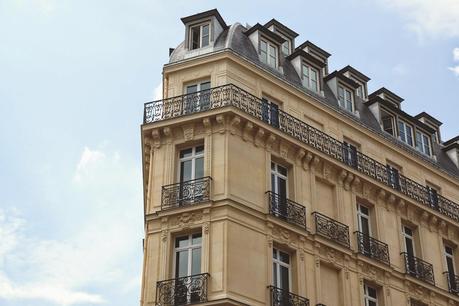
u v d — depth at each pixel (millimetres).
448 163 38812
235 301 23703
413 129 37125
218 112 27375
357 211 30859
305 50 36000
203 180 26344
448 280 32844
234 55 29469
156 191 27156
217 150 27016
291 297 25641
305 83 32625
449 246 34844
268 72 30234
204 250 24891
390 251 30859
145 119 29000
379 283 29406
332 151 30562
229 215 25391
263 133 28078
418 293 30922
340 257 28438
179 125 28000
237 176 26578
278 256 26672
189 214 25875
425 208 33375
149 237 26125
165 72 30109
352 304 27844
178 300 24156
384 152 33938
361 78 37906
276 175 28531
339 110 32656
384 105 35781
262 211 26625
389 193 31938
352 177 30719
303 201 28453
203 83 29562
